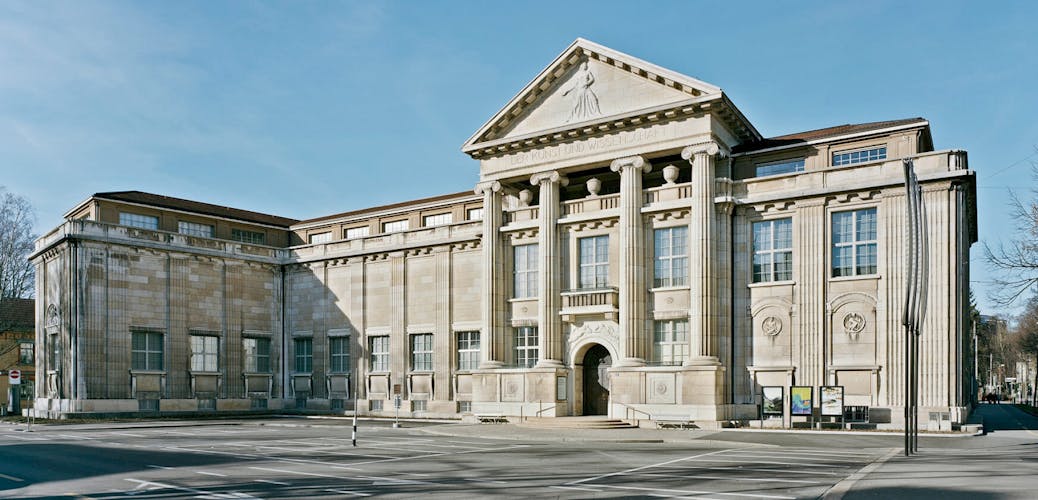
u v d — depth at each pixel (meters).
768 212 38.75
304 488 17.12
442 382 49.03
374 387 52.19
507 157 44.78
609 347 41.06
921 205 26.27
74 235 47.03
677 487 16.84
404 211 55.56
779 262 38.41
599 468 20.73
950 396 33.47
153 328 49.97
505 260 45.16
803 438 30.16
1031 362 115.12
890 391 34.88
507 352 44.50
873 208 36.34
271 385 55.59
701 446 27.97
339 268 54.91
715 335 37.88
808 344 36.94
